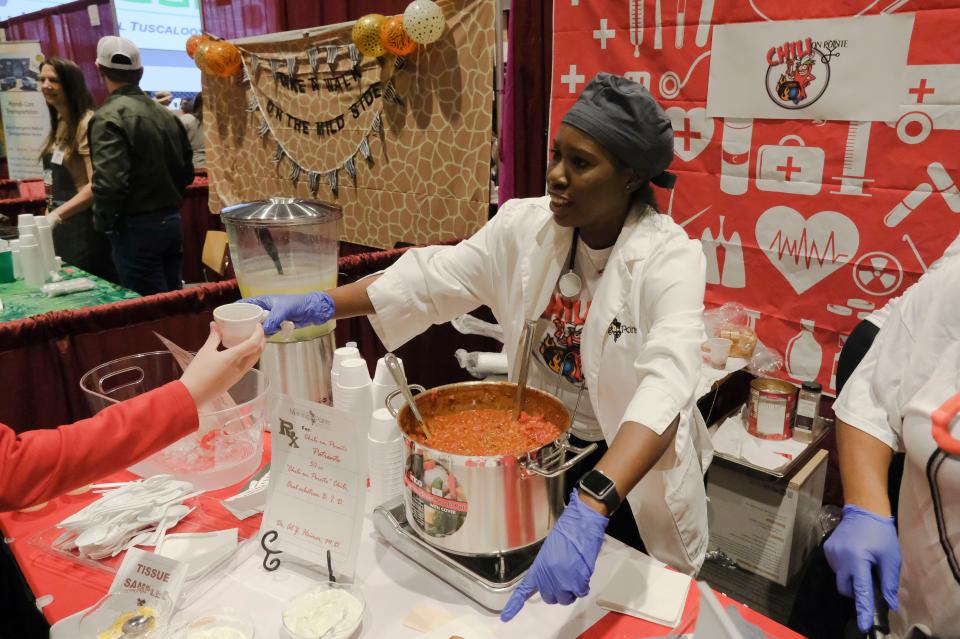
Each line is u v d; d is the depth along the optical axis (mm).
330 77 3197
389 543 968
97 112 3037
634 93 1044
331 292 1379
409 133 2930
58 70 3221
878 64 1725
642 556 952
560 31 2303
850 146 1817
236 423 1007
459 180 2791
